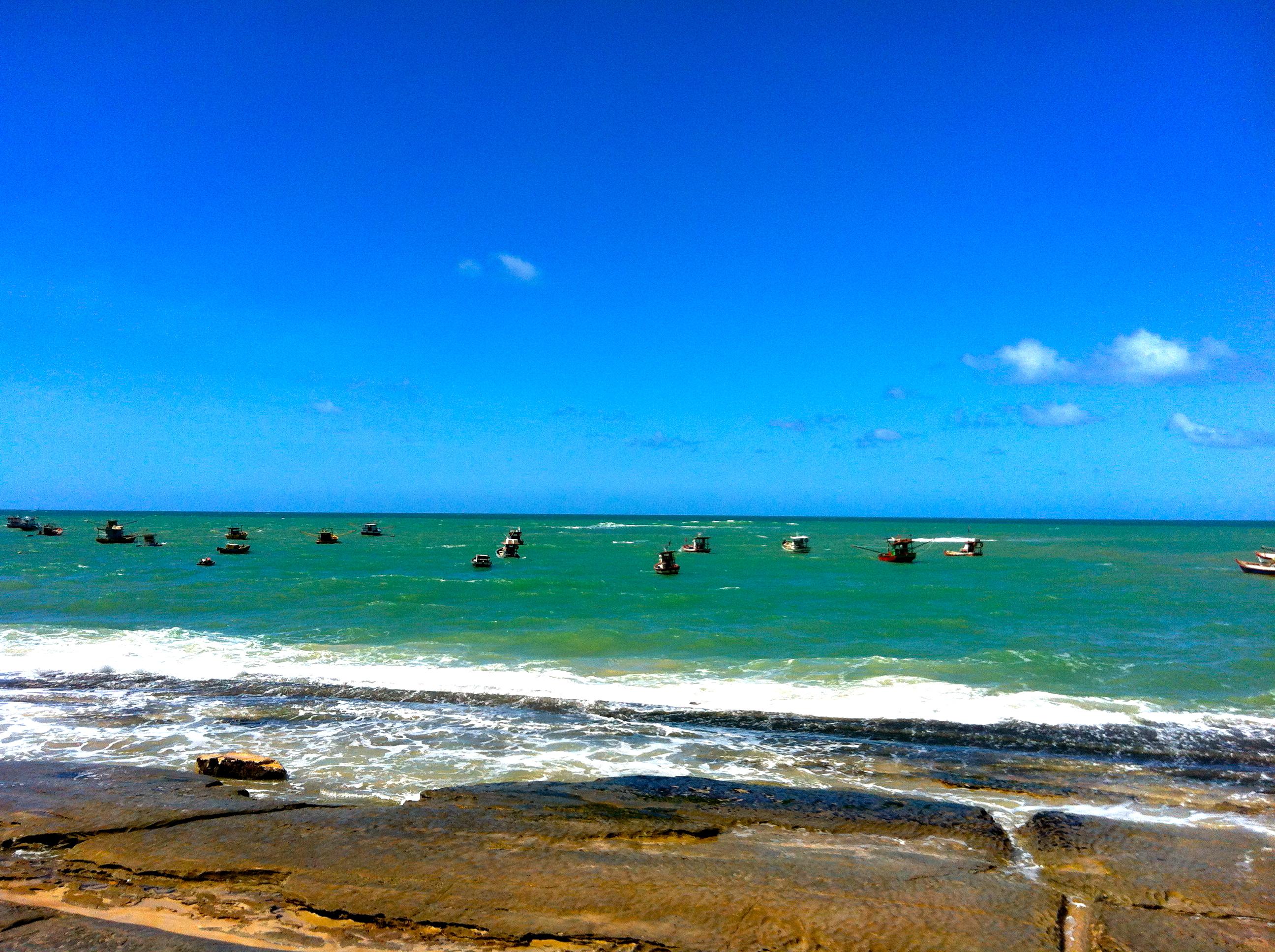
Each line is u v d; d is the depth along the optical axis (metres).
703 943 6.42
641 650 22.86
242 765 11.50
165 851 8.09
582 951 6.36
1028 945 6.45
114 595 33.84
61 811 9.27
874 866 7.90
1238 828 9.71
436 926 6.70
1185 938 6.63
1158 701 17.08
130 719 15.00
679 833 8.84
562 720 15.14
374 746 13.36
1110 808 10.59
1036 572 55.72
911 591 40.59
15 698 16.67
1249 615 31.42
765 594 38.91
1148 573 54.84
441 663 20.77
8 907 6.88
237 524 184.25
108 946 6.27
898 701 16.61
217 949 6.26
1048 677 19.36
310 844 8.31
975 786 11.48
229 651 22.20
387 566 57.00
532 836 8.60
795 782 11.66
